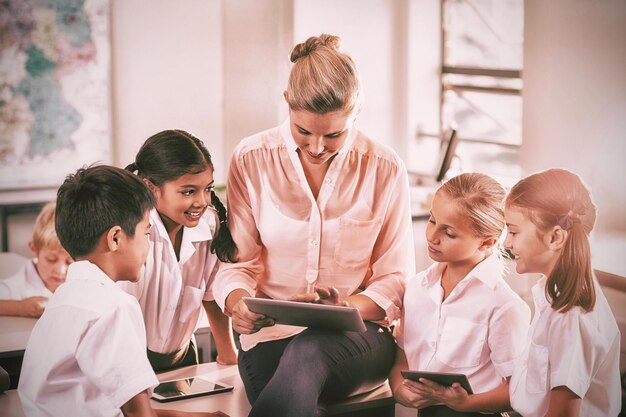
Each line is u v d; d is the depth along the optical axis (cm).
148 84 451
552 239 197
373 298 213
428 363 211
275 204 218
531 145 360
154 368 236
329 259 219
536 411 196
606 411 200
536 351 198
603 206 323
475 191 203
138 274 192
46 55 426
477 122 456
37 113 428
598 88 332
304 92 191
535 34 353
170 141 219
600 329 196
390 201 218
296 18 455
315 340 198
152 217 225
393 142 488
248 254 225
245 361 218
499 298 204
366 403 209
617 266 311
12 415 193
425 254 421
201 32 456
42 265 299
